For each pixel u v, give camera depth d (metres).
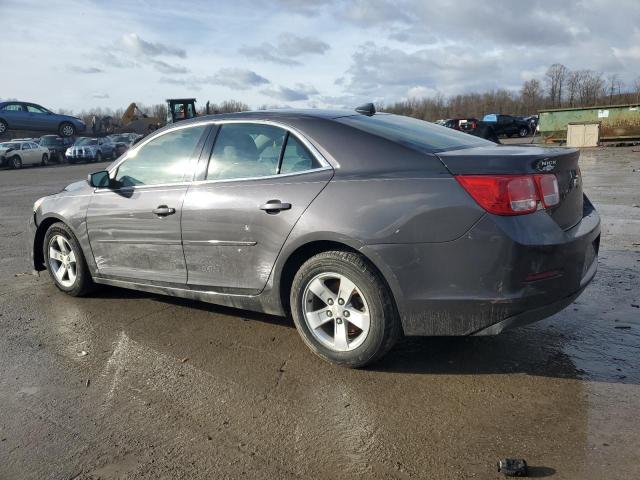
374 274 3.18
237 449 2.62
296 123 3.62
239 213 3.66
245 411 2.96
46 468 2.52
